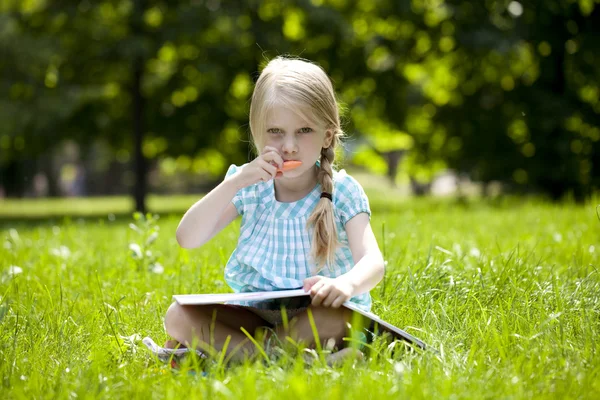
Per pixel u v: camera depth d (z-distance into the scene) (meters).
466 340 3.44
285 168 3.46
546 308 3.88
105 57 20.67
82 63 21.47
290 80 3.45
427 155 24.38
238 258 3.71
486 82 22.64
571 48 21.08
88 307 4.44
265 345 3.33
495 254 6.25
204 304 3.30
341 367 2.99
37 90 20.44
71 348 3.46
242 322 3.43
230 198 3.50
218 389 2.47
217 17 20.17
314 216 3.59
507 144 22.08
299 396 2.38
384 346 3.26
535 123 21.08
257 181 3.47
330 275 3.63
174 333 3.29
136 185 22.14
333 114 3.59
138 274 5.67
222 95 22.72
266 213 3.72
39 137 22.64
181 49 22.09
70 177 57.66
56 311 4.13
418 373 2.76
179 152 23.80
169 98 22.92
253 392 2.45
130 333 3.83
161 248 7.58
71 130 23.17
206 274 5.39
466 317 3.74
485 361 3.01
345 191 3.71
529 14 20.92
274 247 3.64
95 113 23.02
